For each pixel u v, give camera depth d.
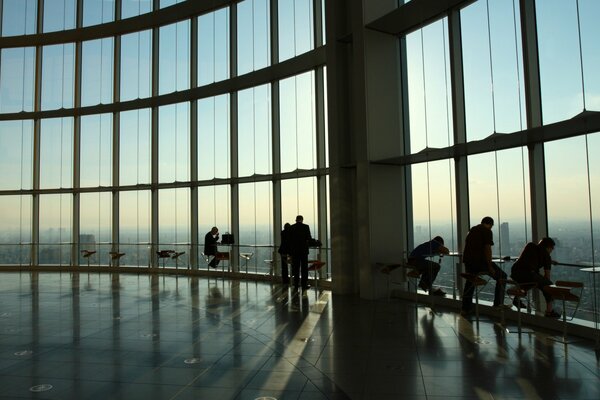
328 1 9.97
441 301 8.15
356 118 9.05
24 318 7.54
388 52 9.11
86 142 16.34
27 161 16.80
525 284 5.76
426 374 4.47
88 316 7.69
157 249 15.12
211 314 7.74
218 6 13.91
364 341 5.79
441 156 8.08
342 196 9.71
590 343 5.44
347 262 9.71
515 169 7.00
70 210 16.36
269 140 12.70
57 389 4.22
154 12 14.87
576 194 6.17
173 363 5.00
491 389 4.03
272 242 12.47
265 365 4.88
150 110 15.38
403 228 9.09
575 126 5.80
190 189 14.49
